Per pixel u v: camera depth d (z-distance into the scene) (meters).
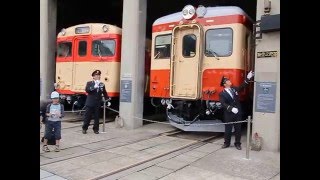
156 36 10.48
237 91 8.20
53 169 6.32
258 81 7.99
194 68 9.57
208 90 9.33
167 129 10.83
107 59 11.94
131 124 10.77
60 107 7.53
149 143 8.70
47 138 7.48
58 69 13.20
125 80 10.98
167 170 6.46
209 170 6.46
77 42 12.66
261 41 7.95
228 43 9.15
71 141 8.74
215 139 9.48
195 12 9.62
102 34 12.08
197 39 9.49
